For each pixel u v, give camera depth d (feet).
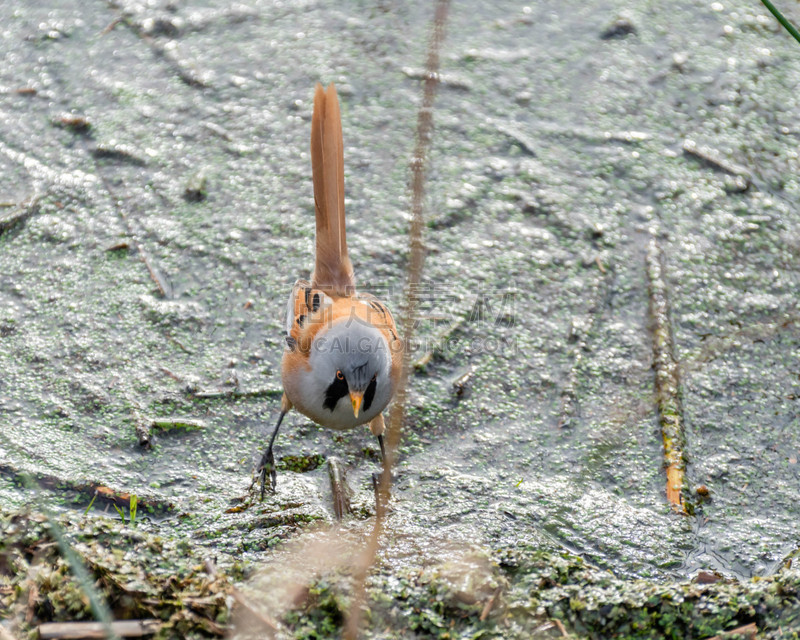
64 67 46.73
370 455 31.01
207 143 43.39
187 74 46.85
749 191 41.86
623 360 34.58
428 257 38.47
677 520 28.58
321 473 30.14
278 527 27.30
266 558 25.72
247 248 38.34
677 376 33.17
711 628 23.52
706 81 47.78
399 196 41.11
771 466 30.68
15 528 24.48
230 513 27.81
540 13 52.19
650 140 44.47
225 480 29.37
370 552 17.53
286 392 29.27
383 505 17.38
